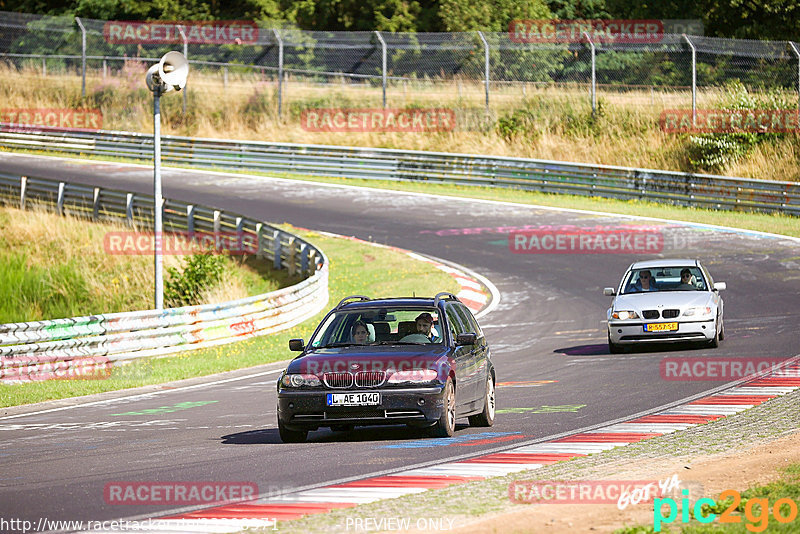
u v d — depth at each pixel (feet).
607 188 494.18
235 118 654.94
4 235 437.17
